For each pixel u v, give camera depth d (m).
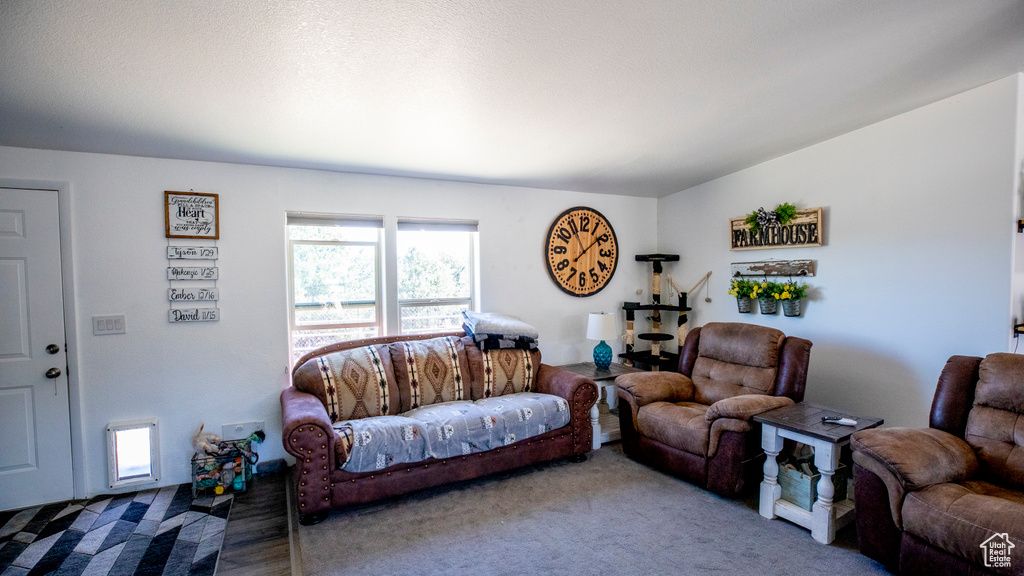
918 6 1.62
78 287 2.67
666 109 2.43
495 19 1.54
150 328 2.82
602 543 2.20
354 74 1.88
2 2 1.33
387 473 2.58
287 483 2.93
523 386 3.53
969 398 2.19
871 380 2.95
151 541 2.27
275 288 3.13
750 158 3.48
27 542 2.26
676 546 2.17
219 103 2.10
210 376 2.97
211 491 2.80
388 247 3.51
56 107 2.08
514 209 4.00
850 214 3.04
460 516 2.48
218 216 2.97
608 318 3.91
